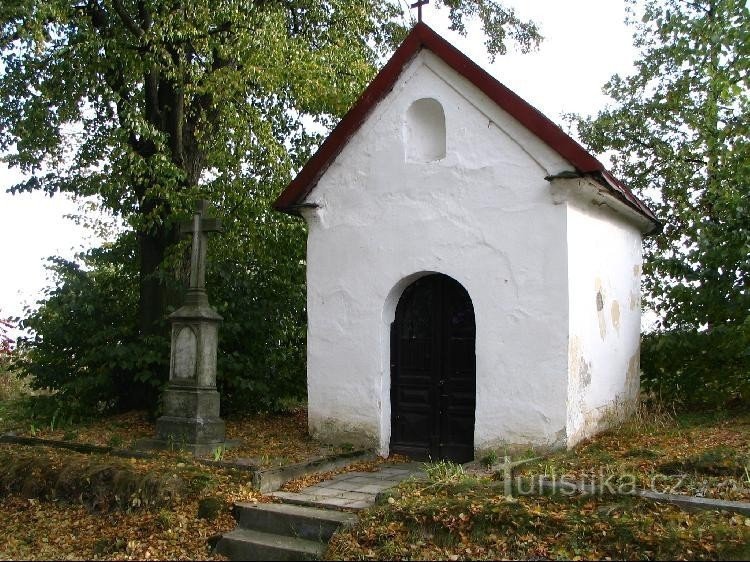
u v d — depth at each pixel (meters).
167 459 8.44
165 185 11.55
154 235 12.38
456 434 9.42
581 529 5.73
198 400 9.18
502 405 8.79
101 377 11.52
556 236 8.63
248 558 6.48
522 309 8.77
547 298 8.63
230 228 12.36
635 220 11.16
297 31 14.35
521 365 8.71
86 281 12.53
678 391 11.88
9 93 12.55
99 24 12.30
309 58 12.27
